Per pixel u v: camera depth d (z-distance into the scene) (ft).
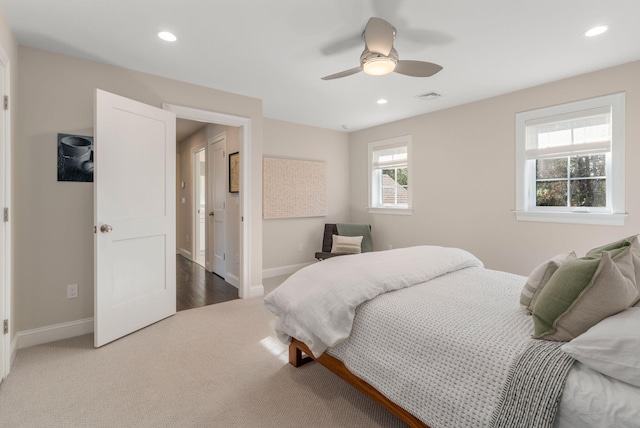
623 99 8.82
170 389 6.08
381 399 4.97
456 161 12.78
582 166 9.83
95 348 7.72
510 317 4.73
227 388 6.14
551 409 3.24
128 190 8.43
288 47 7.92
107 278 7.92
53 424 5.10
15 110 7.43
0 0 6.02
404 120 14.74
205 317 9.86
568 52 8.15
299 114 14.02
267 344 8.04
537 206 10.83
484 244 12.01
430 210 13.76
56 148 8.12
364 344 5.12
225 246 14.51
